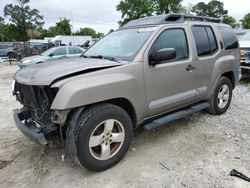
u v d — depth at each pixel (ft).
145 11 162.40
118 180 9.83
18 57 73.36
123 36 13.10
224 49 16.14
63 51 42.11
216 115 16.69
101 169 10.29
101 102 10.16
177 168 10.52
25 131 10.08
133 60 11.00
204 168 10.44
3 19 227.40
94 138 9.84
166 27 12.42
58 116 9.15
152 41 11.61
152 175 10.08
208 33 15.10
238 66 17.89
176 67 12.46
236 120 15.81
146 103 11.44
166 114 12.99
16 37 220.02
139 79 10.93
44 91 9.57
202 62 14.15
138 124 11.57
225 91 16.72
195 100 14.44
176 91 12.79
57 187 9.57
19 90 11.97
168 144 12.70
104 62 10.80
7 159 11.64
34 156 11.82
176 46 12.78
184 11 173.58
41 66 10.91
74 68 9.90
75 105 8.98
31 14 222.89
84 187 9.50
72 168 10.76
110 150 10.56
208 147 12.26
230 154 11.51
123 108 11.19
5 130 15.06
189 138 13.33
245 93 23.07
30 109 11.32
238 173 9.92
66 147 9.58
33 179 10.13
